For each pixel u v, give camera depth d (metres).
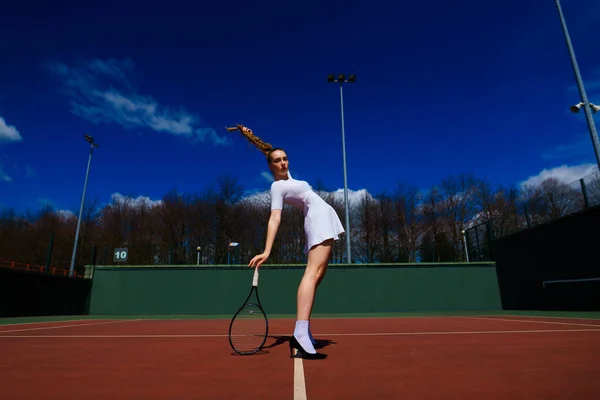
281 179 3.20
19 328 6.12
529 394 1.60
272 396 1.60
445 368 2.21
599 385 1.76
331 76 20.84
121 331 5.41
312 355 2.61
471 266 15.72
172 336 4.49
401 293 15.55
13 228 34.28
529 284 12.47
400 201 36.62
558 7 12.84
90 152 26.95
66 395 1.64
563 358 2.54
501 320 7.54
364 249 35.88
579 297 10.23
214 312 15.45
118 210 38.34
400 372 2.10
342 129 19.91
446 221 35.34
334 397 1.58
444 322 7.29
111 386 1.80
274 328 6.22
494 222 29.80
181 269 15.80
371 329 5.62
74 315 14.76
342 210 34.66
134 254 37.19
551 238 11.39
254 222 35.88
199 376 2.02
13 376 2.04
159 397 1.60
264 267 15.70
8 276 11.79
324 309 15.34
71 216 37.22
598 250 9.61
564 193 12.34
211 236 36.66
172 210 37.53
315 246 2.88
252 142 3.43
